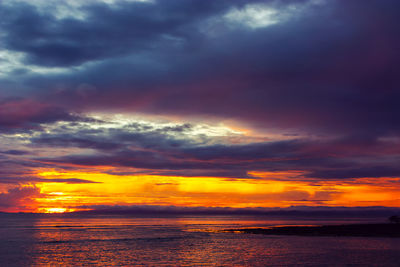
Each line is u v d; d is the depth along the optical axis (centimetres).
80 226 14950
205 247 6494
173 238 8419
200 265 4566
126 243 7294
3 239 8288
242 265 4538
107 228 13300
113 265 4594
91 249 6259
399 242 6894
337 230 9812
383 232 9069
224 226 15162
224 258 5106
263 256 5256
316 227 11262
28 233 10369
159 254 5575
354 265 4431
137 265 4584
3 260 5003
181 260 4962
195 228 13325
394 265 4425
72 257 5275
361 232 9112
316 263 4588
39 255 5494
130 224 17412
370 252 5497
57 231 11369
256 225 16275
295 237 8288
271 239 7888
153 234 9825
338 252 5538
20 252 5853
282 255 5325
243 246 6588
